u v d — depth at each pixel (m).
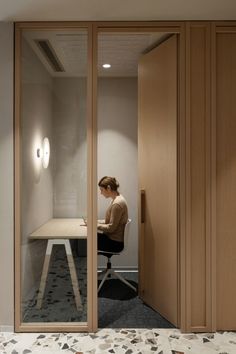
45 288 2.72
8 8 2.37
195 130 2.62
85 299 2.71
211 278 2.61
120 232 3.48
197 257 2.63
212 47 2.59
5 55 2.60
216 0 2.28
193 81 2.62
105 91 4.21
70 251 2.71
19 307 2.64
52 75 2.69
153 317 2.93
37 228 2.71
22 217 2.71
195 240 2.63
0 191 2.62
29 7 2.36
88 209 2.66
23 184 2.72
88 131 2.65
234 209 2.64
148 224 3.17
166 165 2.84
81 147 2.69
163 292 2.92
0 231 2.63
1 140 2.61
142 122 3.24
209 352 2.34
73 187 2.70
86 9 2.39
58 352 2.34
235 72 2.62
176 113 2.69
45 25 2.60
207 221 2.61
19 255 2.64
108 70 3.96
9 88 2.61
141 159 3.26
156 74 2.98
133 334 2.61
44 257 2.71
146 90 3.16
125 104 4.22
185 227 2.61
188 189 2.61
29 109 2.71
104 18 2.54
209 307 2.62
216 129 2.62
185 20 2.59
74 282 2.71
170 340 2.51
